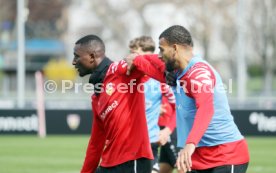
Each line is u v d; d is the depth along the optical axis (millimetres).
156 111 31094
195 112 20453
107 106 22734
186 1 123188
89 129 72438
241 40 77875
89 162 24016
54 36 140875
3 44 134625
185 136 20891
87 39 22906
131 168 22797
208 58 127438
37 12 138000
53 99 80562
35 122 72125
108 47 141375
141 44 31312
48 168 45938
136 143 22766
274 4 119062
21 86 77750
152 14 131750
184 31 20422
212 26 124812
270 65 121688
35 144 62750
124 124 22688
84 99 78688
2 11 139125
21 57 78062
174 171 43875
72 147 59938
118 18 137750
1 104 77875
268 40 120125
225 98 20703
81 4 148000
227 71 148250
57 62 130125
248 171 44625
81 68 23141
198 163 20891
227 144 20656
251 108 69438
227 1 124688
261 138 68750
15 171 44406
